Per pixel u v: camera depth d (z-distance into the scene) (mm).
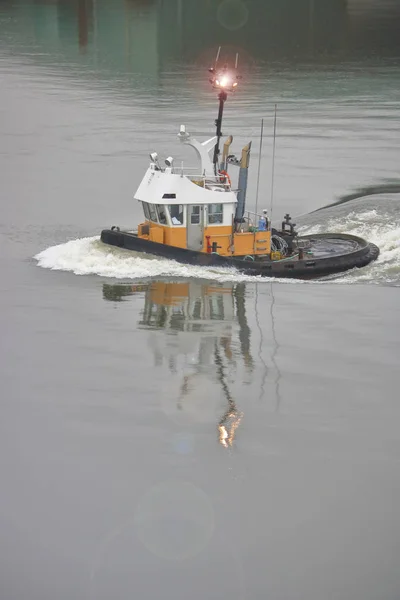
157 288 48344
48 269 51719
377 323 44750
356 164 81625
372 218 63312
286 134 94562
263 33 187125
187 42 172875
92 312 45656
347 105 111812
